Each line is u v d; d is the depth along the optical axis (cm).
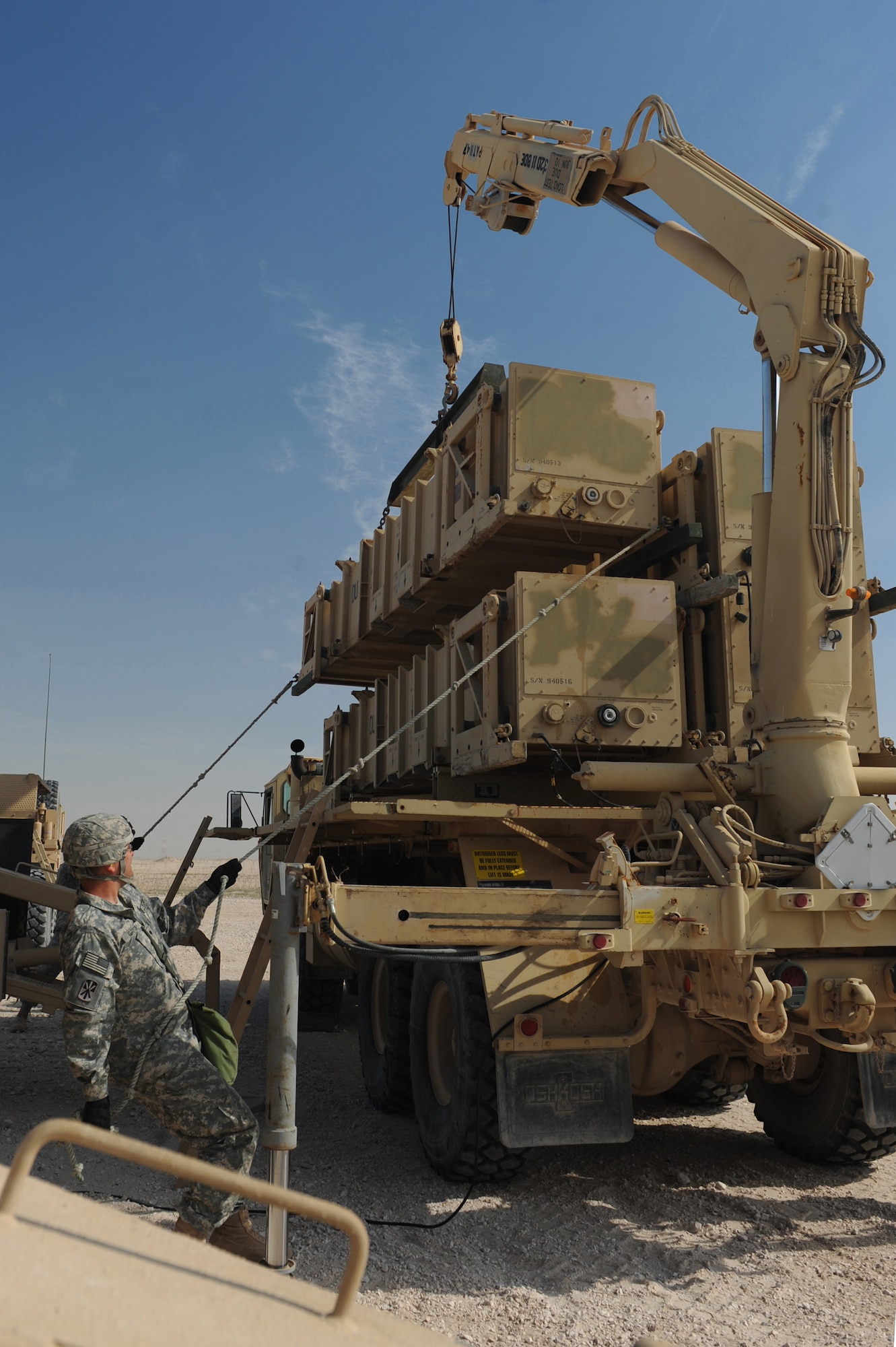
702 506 610
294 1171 542
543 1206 484
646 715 555
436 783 614
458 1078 507
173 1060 356
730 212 549
